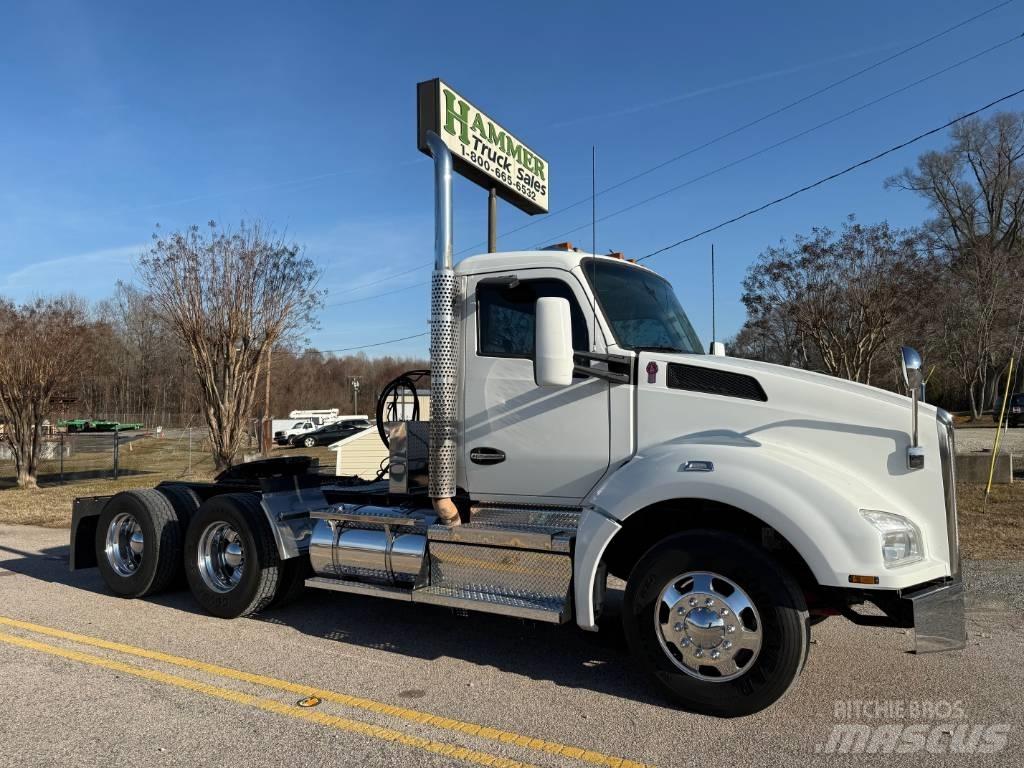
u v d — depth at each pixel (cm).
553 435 451
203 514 598
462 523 471
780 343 2089
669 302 521
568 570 422
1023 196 4334
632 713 393
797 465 378
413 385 582
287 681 443
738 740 359
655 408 428
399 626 564
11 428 1812
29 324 1828
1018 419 3366
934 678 441
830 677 443
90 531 697
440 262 478
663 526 446
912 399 374
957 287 3058
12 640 529
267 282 1767
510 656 491
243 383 1761
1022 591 634
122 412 6475
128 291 6544
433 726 377
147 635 541
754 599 373
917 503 378
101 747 355
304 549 576
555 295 457
